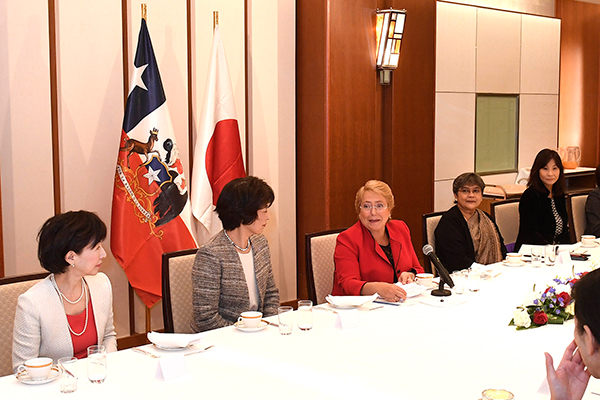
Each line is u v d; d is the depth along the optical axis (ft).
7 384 6.09
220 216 9.25
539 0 24.79
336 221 17.20
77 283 7.69
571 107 26.16
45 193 12.89
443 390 5.97
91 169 13.37
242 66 15.66
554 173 15.37
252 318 7.79
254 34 15.88
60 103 12.87
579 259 12.21
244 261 9.44
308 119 16.84
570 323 8.13
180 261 9.48
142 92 13.12
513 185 21.77
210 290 8.83
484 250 13.26
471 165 21.06
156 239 13.35
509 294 9.59
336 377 6.28
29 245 12.75
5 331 7.86
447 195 20.39
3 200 12.41
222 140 14.29
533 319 7.99
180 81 14.58
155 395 5.83
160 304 14.60
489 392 5.51
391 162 18.62
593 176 25.11
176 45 14.44
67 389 5.87
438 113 19.80
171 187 13.48
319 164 16.71
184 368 6.34
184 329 9.45
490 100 21.65
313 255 11.01
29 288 8.08
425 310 8.73
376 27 17.47
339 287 10.28
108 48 13.41
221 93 14.29
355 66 17.16
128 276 13.16
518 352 7.04
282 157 16.79
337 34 16.65
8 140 12.37
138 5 13.75
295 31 16.78
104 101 13.43
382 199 10.25
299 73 16.93
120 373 6.37
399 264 10.62
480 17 20.74
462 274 10.16
